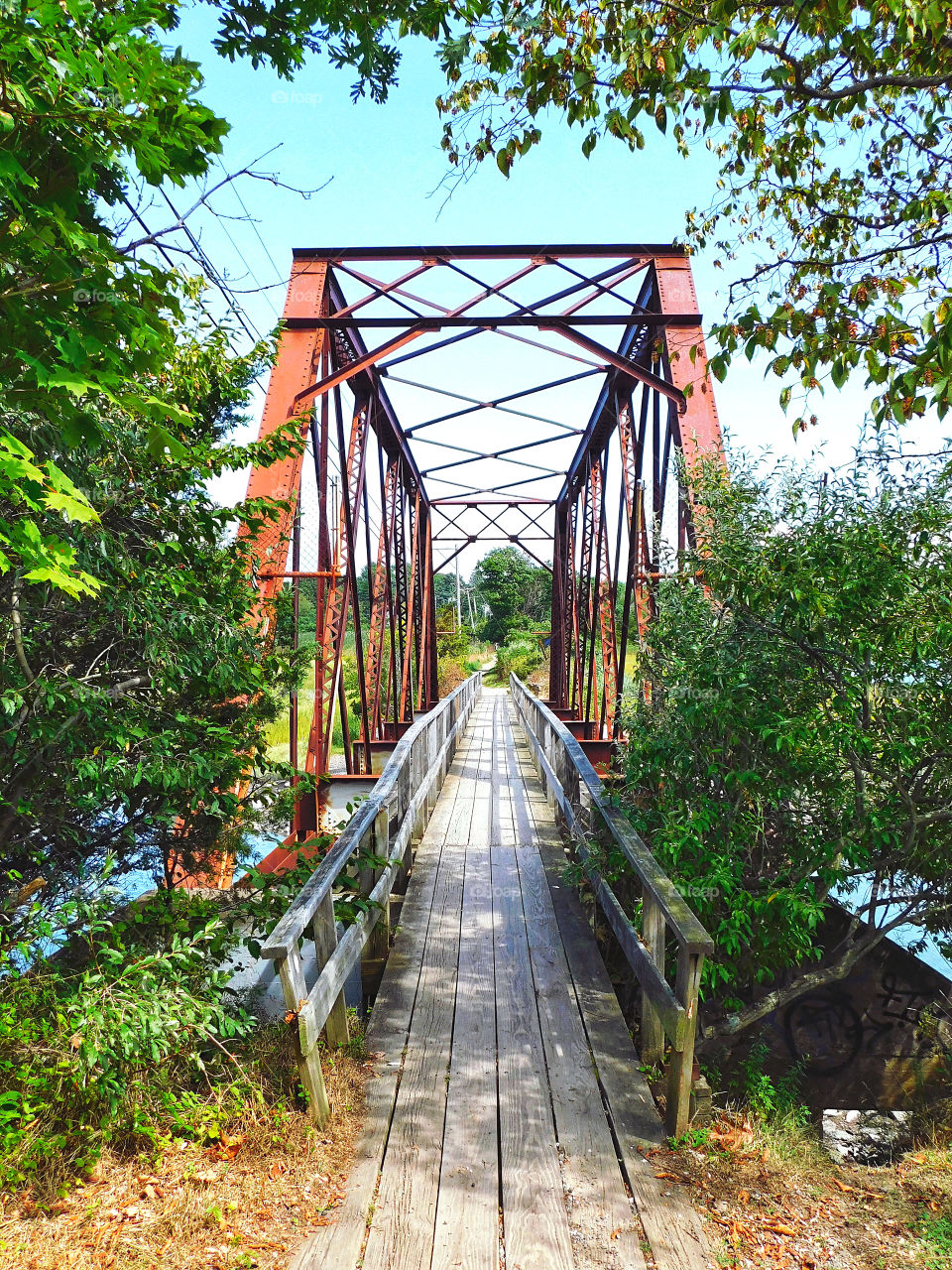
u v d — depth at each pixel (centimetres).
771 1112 373
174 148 158
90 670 360
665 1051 343
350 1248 235
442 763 922
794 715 411
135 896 425
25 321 152
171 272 167
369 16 313
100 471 331
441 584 6719
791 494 412
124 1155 262
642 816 423
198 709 427
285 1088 306
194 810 388
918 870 441
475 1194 262
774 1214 261
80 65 140
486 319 800
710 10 314
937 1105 440
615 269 831
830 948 473
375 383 1069
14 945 279
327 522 875
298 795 468
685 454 757
